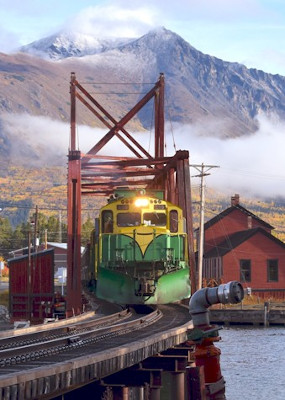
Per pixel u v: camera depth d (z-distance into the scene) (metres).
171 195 48.38
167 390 34.00
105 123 53.81
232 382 40.28
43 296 64.88
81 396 20.06
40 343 20.56
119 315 34.06
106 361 17.88
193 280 42.25
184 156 43.81
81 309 45.56
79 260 45.94
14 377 13.52
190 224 43.31
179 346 26.81
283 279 90.69
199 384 14.80
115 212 42.59
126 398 22.31
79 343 21.97
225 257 90.81
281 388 38.41
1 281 141.38
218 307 83.12
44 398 15.92
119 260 40.97
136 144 54.62
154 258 40.72
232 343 59.03
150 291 40.22
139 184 61.66
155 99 54.34
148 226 41.50
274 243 90.88
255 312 77.31
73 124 48.75
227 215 102.12
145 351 21.34
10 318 64.50
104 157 50.84
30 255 65.19
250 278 90.62
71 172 47.03
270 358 49.69
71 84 50.69
